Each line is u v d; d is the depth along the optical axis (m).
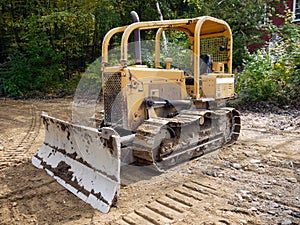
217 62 5.10
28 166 4.19
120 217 2.75
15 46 14.51
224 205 2.90
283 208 2.80
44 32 14.06
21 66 13.45
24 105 10.58
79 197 3.19
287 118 7.07
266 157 4.32
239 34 12.70
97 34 14.51
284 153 4.49
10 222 2.74
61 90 13.77
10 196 3.26
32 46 13.66
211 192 3.20
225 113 4.62
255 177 3.59
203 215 2.72
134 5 14.35
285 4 12.33
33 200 3.16
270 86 8.55
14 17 14.77
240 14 12.55
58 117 8.02
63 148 4.00
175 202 3.01
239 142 5.16
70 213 2.87
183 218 2.68
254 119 7.11
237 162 4.14
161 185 3.44
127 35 3.71
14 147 5.24
